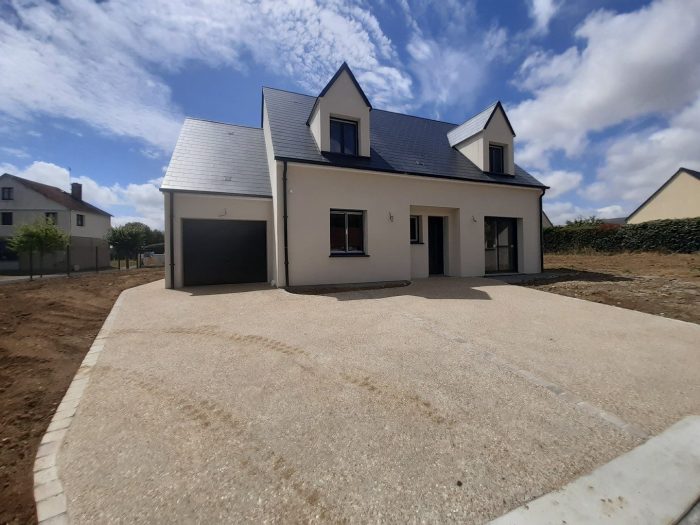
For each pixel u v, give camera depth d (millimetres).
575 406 2955
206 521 1771
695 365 3887
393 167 10930
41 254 20438
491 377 3527
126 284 11484
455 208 11945
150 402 3080
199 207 9906
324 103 10164
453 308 6633
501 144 13133
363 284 9938
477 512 1827
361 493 1964
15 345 4938
